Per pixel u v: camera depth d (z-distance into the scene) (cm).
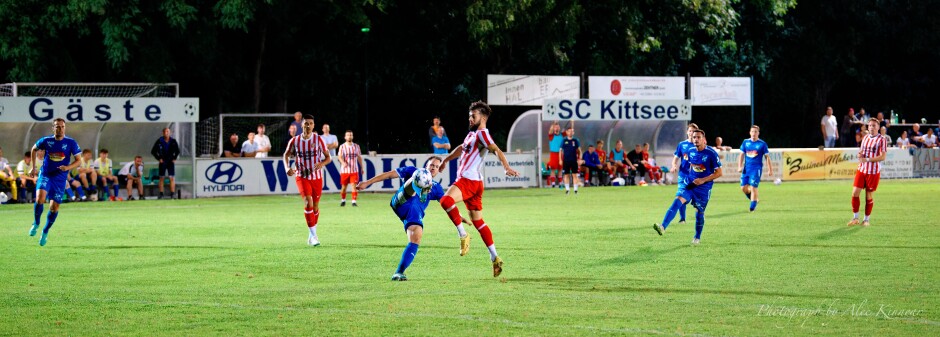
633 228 2503
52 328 1220
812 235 2309
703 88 5459
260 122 5025
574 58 6100
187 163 4062
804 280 1595
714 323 1233
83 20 4462
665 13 5953
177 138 4172
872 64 7269
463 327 1211
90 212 3180
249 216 2988
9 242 2225
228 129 4966
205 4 4731
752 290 1491
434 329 1200
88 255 1972
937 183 4750
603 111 4631
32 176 2222
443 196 1727
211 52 4969
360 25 5131
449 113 6012
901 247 2056
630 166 4778
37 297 1448
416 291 1488
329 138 4247
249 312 1315
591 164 4688
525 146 4791
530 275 1669
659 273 1684
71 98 3809
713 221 2703
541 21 5350
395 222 2739
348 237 2314
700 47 6619
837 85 7562
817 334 1170
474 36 5050
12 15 4300
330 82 5675
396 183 4375
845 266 1764
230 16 4512
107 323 1248
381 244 2155
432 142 4400
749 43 6850
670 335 1163
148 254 1984
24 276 1677
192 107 3972
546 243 2159
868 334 1171
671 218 2156
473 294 1457
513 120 6259
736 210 3119
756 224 2603
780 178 5075
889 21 6975
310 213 2148
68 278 1652
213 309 1338
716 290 1491
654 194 4000
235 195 4106
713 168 2103
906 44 7031
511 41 5388
